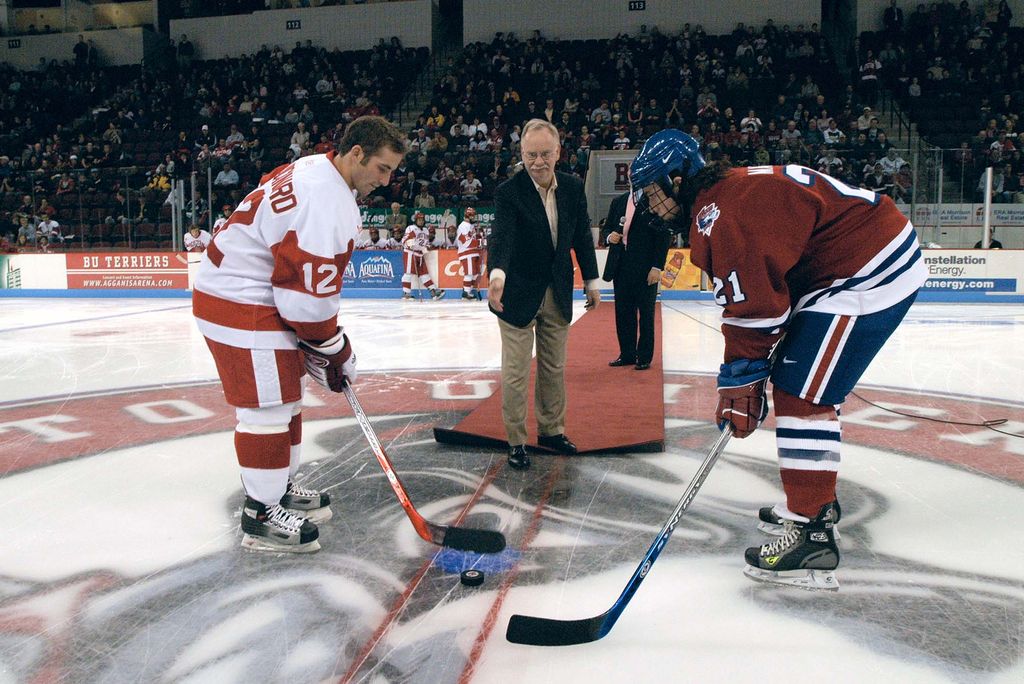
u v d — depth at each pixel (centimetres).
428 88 2122
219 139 1927
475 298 1388
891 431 370
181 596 199
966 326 858
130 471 312
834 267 197
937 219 1344
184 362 623
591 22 2072
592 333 748
